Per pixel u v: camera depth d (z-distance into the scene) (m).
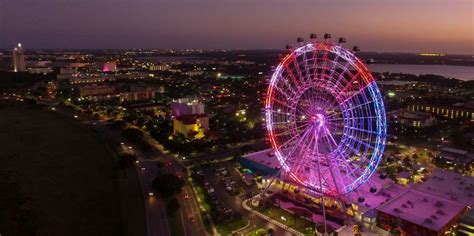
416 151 173.88
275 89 114.25
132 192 129.38
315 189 112.88
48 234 102.12
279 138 144.88
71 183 138.50
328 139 110.06
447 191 120.19
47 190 132.00
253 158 155.00
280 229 104.31
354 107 104.62
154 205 118.88
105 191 130.88
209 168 155.75
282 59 109.75
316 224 105.19
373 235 100.44
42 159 166.12
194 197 125.12
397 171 144.25
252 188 133.88
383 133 102.06
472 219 97.06
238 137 195.88
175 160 166.12
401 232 99.38
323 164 116.75
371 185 121.00
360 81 102.38
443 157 158.00
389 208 105.06
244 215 112.88
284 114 118.62
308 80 107.62
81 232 103.19
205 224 106.06
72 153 174.88
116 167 153.00
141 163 161.25
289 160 120.19
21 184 136.88
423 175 141.38
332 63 104.44
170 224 106.25
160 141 191.38
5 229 103.81
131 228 103.88
